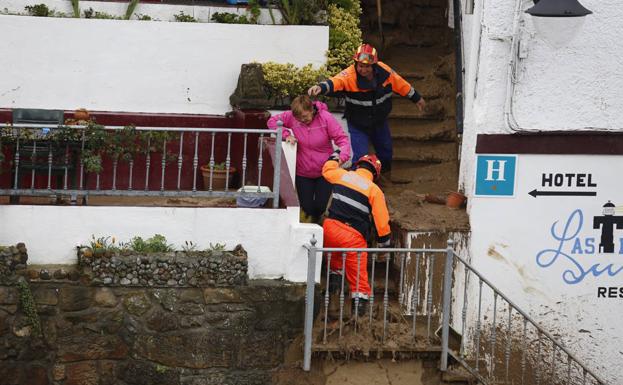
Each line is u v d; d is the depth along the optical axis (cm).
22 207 3128
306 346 3170
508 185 3484
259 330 3198
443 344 3244
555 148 3488
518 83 3447
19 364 3117
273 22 3831
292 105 3369
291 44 3825
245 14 3894
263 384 3216
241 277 3173
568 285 3550
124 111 3766
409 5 4384
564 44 3447
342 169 3325
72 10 3794
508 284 3512
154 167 3772
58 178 3328
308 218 3466
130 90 3762
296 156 3425
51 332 3125
